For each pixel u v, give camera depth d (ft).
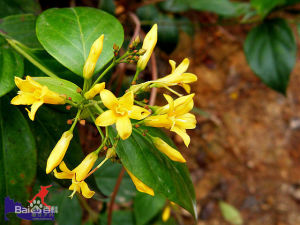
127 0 0.77
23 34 0.48
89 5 0.73
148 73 0.72
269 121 1.10
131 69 0.72
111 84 0.67
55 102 0.33
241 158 1.07
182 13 0.99
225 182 1.06
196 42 1.07
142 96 0.52
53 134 0.41
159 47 0.81
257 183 1.06
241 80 1.12
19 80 0.31
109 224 0.64
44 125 0.41
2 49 0.38
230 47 1.12
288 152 1.08
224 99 1.10
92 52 0.35
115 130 0.37
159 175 0.37
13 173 0.37
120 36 0.41
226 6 0.79
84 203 0.67
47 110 0.41
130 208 0.89
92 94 0.33
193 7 0.79
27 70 0.41
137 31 0.65
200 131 1.08
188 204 0.38
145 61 0.38
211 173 1.06
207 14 1.01
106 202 0.70
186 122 0.37
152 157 0.38
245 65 1.12
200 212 1.02
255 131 1.09
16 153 0.37
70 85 0.36
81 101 0.34
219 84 1.11
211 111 1.09
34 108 0.31
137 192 0.71
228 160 1.07
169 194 0.37
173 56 1.05
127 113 0.31
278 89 0.72
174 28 0.80
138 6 0.77
